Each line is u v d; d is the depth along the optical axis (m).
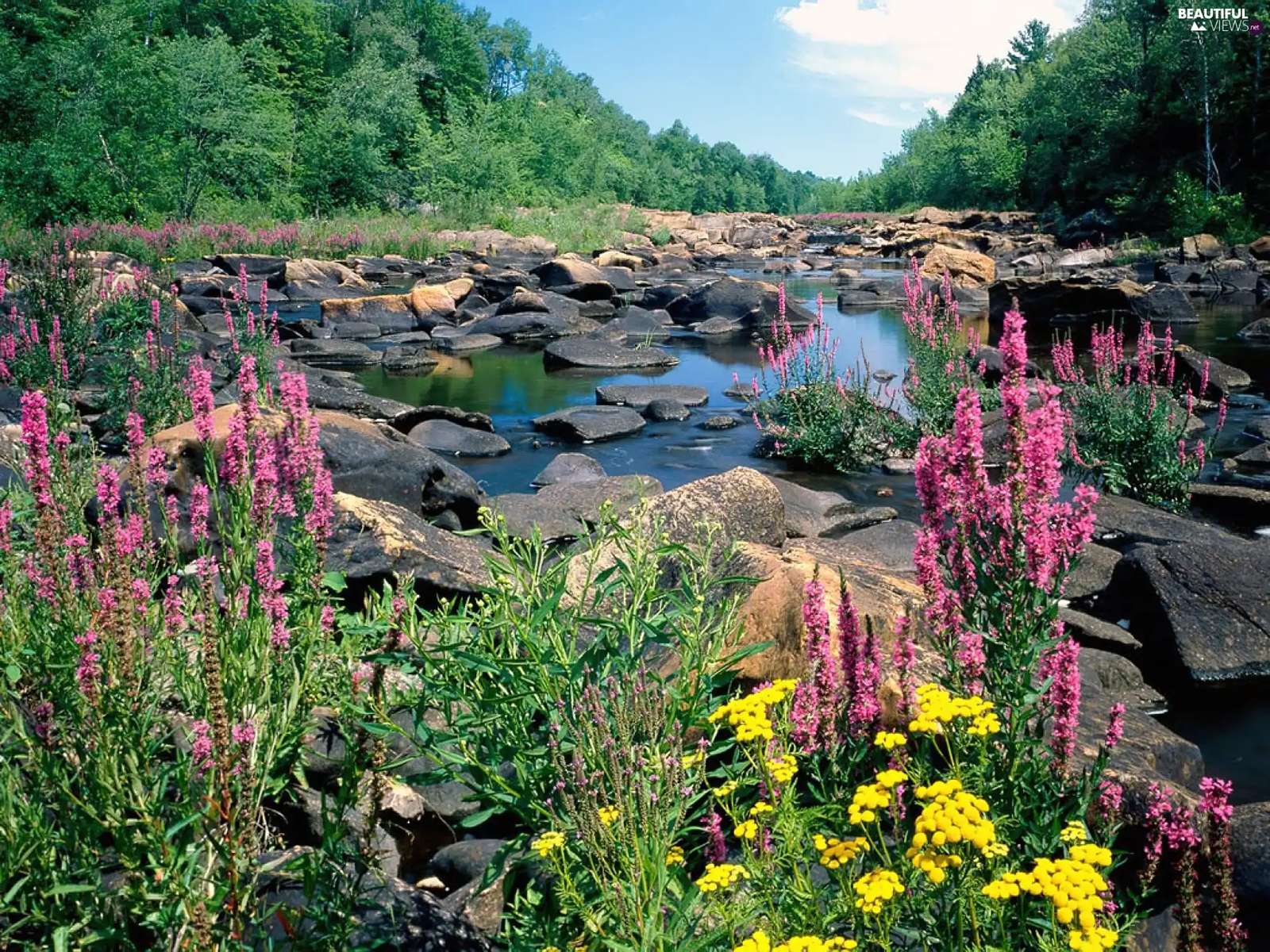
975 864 2.71
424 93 93.19
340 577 4.98
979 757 3.30
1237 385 17.44
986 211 81.56
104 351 13.84
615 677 3.49
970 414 3.58
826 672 3.57
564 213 63.44
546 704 3.46
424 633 4.05
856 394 13.62
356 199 60.12
